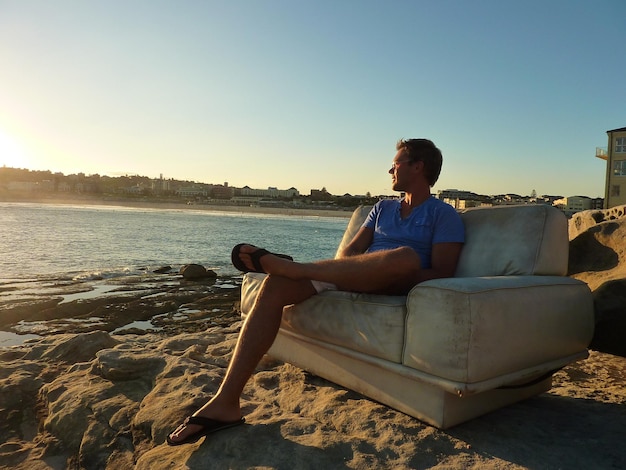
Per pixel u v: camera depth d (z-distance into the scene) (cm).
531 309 215
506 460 186
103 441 244
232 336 415
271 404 253
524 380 229
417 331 205
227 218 8331
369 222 310
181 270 1340
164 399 254
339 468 186
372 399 243
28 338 659
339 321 245
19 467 246
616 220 445
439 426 206
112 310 836
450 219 268
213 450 202
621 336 360
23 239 2530
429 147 279
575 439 206
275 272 226
